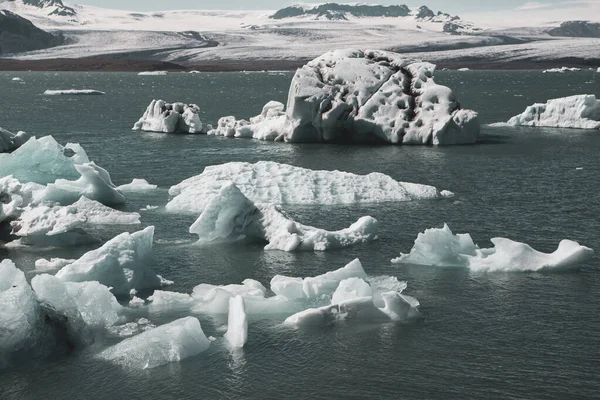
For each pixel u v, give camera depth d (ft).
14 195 74.38
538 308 52.16
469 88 476.13
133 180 100.63
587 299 53.88
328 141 152.05
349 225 76.38
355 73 154.40
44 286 47.80
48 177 90.74
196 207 83.66
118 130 181.98
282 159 126.52
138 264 57.26
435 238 62.59
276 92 437.17
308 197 86.84
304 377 41.98
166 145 147.74
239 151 137.69
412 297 53.21
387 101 150.61
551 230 74.18
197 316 51.13
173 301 53.26
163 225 77.05
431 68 156.25
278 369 42.98
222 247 68.85
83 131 179.42
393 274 60.29
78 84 595.06
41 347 44.78
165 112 176.45
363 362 43.80
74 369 43.11
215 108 279.28
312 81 152.15
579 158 124.57
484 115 234.79
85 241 70.18
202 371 42.86
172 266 62.85
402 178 106.42
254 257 65.46
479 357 44.27
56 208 72.33
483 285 57.26
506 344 46.06
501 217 79.92
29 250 68.03
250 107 285.02
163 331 45.29
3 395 40.32
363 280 52.65
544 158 124.88
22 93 414.62
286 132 153.79
